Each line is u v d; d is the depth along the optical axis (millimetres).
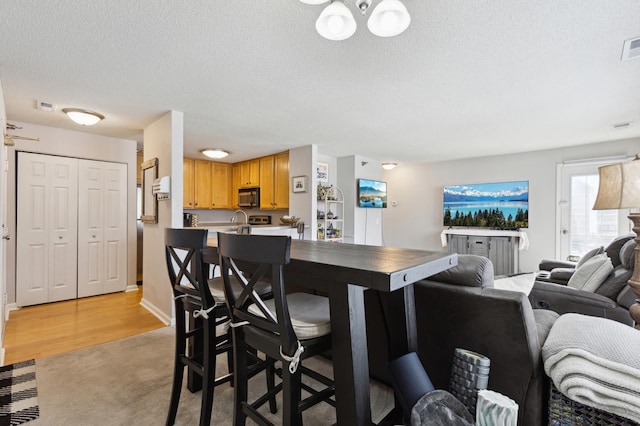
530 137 4145
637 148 4152
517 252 5078
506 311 1429
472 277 1592
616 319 2182
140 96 2701
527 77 2307
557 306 2389
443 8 1520
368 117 3293
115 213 4246
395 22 1364
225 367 2258
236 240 1154
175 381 1638
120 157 4270
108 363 2324
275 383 2053
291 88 2527
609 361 1178
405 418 1257
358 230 5734
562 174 4781
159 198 3256
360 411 1087
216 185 5977
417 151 5160
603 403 1156
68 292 3883
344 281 1037
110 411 1766
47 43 1841
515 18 1603
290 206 5004
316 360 2393
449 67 2152
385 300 1895
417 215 6484
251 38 1801
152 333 2887
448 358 1626
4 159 2631
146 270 3625
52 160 3734
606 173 1823
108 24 1657
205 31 1728
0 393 1930
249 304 1285
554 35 1756
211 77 2314
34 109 3027
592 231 4523
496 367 1475
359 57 2018
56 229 3785
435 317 1661
